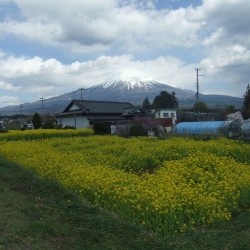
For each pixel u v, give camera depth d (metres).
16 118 121.81
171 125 47.66
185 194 7.53
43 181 9.76
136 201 7.23
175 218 6.71
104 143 20.70
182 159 13.01
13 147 18.62
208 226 6.86
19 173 11.30
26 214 7.27
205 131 34.56
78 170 10.25
